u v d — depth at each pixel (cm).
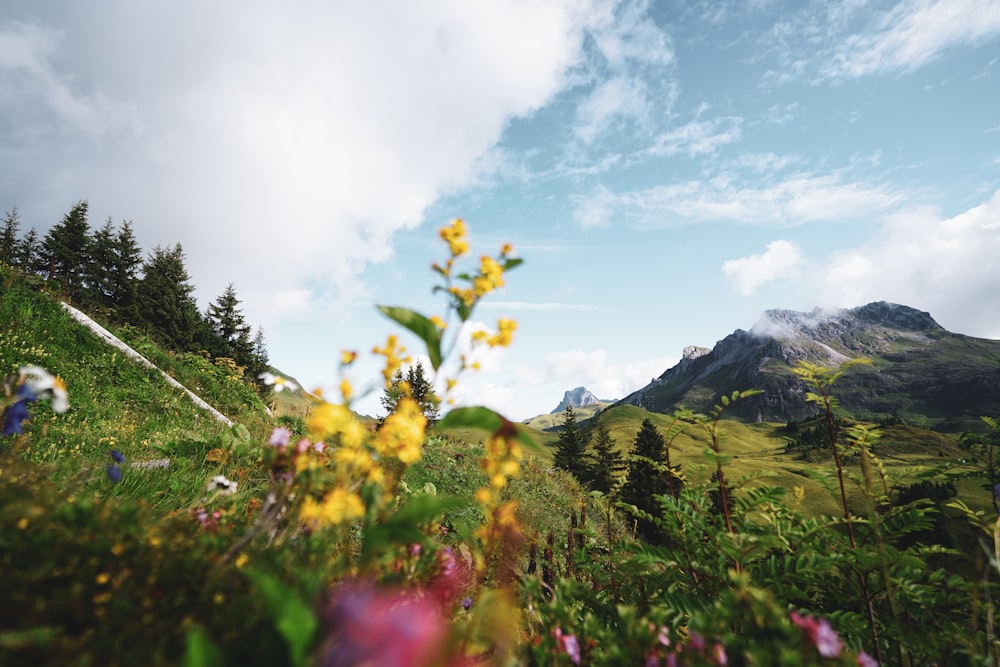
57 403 205
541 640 192
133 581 131
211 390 1289
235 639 124
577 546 391
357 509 163
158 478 369
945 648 196
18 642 99
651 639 165
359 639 105
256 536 168
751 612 166
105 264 4331
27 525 137
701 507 285
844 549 234
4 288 954
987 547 200
